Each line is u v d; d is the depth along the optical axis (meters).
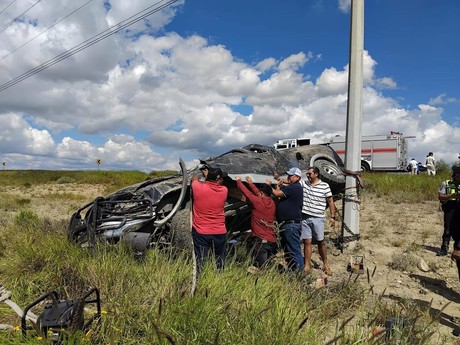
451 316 4.48
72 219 6.06
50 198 18.59
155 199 5.62
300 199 5.67
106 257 4.76
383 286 5.50
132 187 6.27
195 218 5.02
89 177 31.58
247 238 6.09
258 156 7.18
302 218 6.05
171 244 5.34
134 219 5.46
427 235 8.45
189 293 3.74
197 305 3.43
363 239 8.25
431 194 15.02
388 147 30.45
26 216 9.21
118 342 3.27
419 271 6.24
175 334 3.11
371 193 16.08
